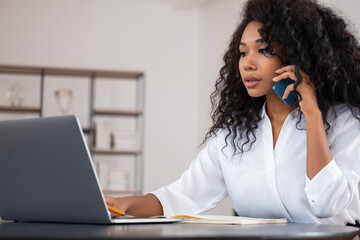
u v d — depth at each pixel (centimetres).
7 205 122
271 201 139
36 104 548
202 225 110
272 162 138
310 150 124
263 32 136
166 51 585
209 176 155
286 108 142
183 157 579
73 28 563
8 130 113
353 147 132
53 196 110
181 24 590
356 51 141
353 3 353
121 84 572
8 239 75
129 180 506
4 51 545
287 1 137
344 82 137
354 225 141
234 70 156
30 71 525
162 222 117
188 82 586
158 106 579
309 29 135
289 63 137
